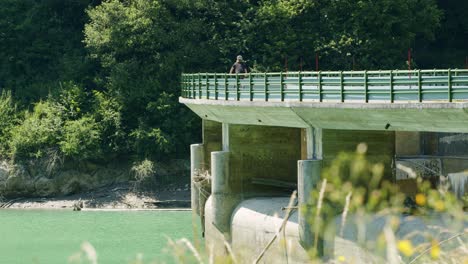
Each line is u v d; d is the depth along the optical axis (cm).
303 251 5719
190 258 2091
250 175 7156
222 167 7100
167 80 10844
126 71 10750
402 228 4816
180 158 10444
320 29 11112
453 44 12575
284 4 11112
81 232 8150
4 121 10725
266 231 6247
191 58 10900
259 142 7156
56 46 11794
